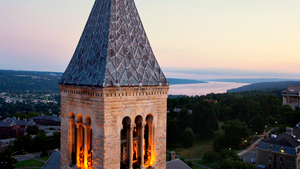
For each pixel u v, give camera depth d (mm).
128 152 20281
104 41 19984
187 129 146375
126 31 21562
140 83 19984
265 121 167125
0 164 98750
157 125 22109
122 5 22375
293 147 91938
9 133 196625
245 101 181125
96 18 22469
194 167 107562
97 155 18797
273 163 95750
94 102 18703
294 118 153250
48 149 152625
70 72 22062
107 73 18328
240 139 128625
